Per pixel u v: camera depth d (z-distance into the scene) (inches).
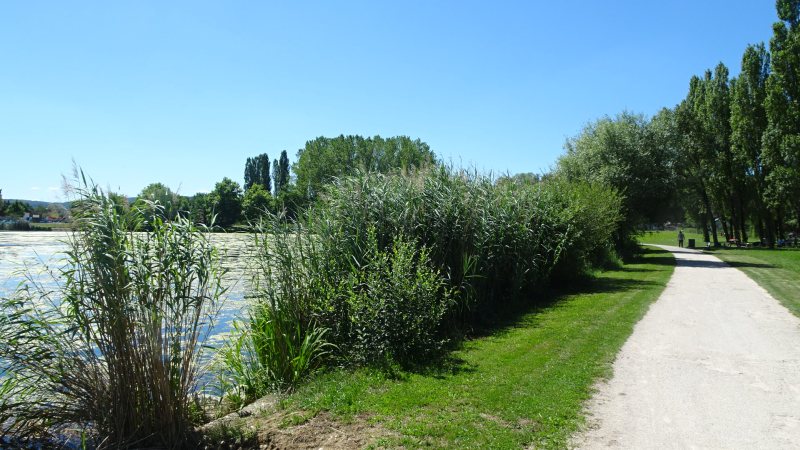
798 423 212.5
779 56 1337.4
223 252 269.1
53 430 227.3
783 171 1327.5
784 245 1667.1
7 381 223.8
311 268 348.2
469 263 431.5
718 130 1710.1
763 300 537.3
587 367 293.3
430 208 434.6
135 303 217.5
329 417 224.2
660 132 1181.7
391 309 310.2
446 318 398.0
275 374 303.9
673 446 190.9
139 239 228.2
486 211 487.8
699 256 1254.9
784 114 1337.4
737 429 206.5
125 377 214.8
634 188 1118.4
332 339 330.3
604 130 1203.2
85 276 216.4
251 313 352.8
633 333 383.2
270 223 348.2
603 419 217.0
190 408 236.1
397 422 214.8
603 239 800.3
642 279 757.3
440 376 279.3
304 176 2583.7
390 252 375.6
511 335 387.2
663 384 263.6
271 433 211.0
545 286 620.1
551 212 636.7
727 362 305.4
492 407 230.1
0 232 2132.1
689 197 1867.6
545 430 205.0
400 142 2674.7
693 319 436.8
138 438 216.4
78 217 219.3
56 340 217.8
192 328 231.8
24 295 260.4
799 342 353.7
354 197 401.1
